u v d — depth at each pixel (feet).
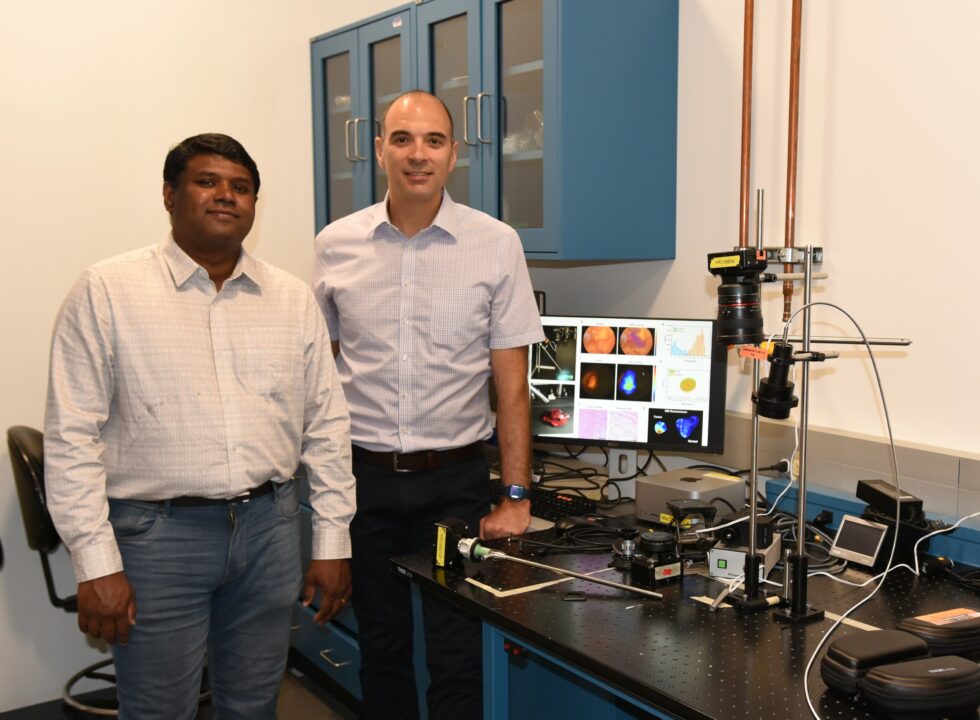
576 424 7.33
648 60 7.58
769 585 5.01
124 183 9.14
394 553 6.74
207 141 5.52
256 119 9.96
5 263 8.54
